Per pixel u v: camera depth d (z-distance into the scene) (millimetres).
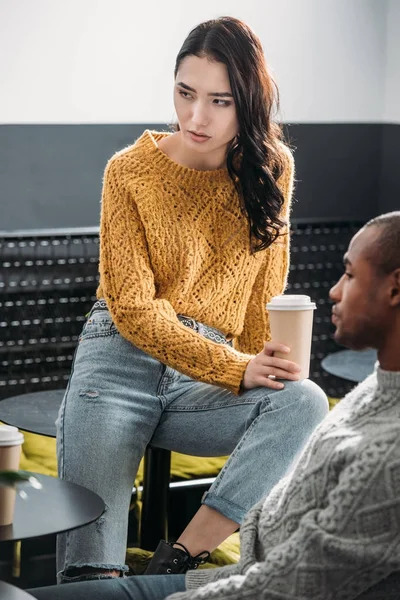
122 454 2486
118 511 2469
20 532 1794
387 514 1458
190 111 2475
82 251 4871
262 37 5121
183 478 3701
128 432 2504
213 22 2477
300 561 1509
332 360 3809
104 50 4812
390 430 1487
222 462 3840
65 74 4766
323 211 5402
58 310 4848
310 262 5363
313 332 5398
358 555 1468
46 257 4801
